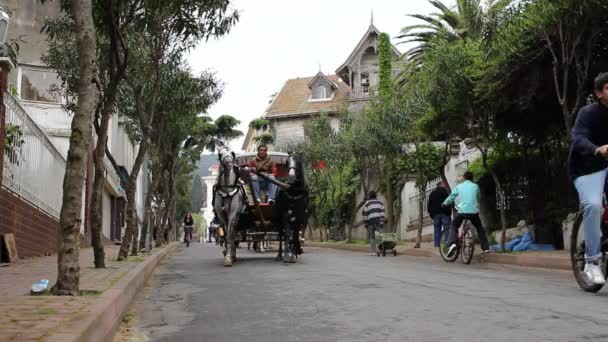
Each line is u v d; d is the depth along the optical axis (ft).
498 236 53.83
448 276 33.45
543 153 53.47
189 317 21.34
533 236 49.90
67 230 20.21
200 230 387.96
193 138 124.16
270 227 47.39
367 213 63.57
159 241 83.25
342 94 185.26
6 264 35.53
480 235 46.70
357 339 16.96
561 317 19.25
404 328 18.19
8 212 38.34
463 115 50.42
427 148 78.28
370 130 70.33
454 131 56.13
